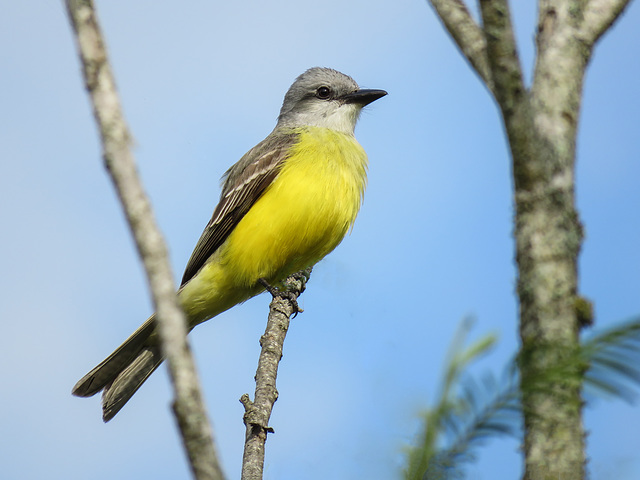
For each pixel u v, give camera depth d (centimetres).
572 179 428
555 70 461
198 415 322
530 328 403
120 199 355
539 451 346
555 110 448
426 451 283
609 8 489
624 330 281
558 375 284
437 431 284
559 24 477
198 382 329
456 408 283
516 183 422
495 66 406
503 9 401
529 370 295
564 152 432
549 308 400
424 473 281
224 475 319
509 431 279
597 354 282
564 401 339
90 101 370
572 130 445
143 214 352
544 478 342
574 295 404
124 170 358
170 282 344
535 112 449
